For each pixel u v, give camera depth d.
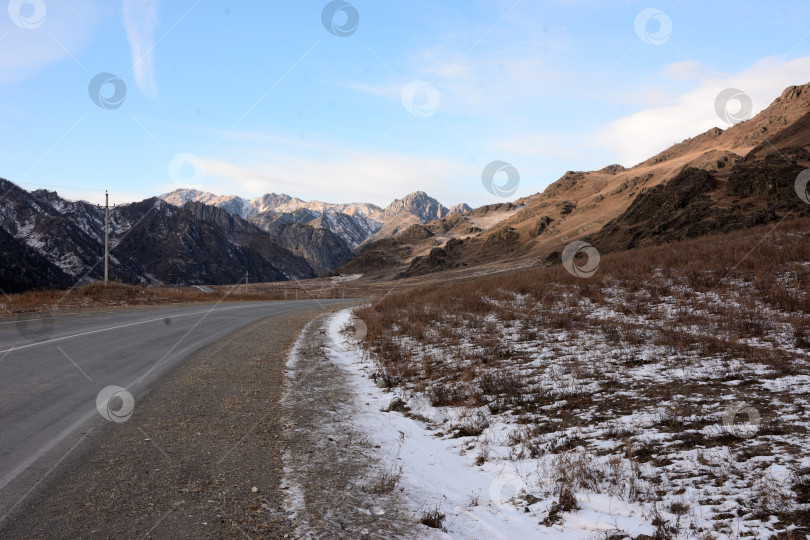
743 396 6.32
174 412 6.55
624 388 7.35
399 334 14.91
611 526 3.76
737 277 15.97
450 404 7.66
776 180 45.66
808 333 9.27
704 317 11.77
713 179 58.12
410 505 4.25
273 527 3.67
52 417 5.98
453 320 16.14
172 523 3.61
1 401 6.50
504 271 82.81
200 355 11.22
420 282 92.50
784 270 15.59
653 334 10.71
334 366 10.99
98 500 3.90
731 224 39.91
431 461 5.45
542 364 9.41
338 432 6.25
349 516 3.95
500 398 7.60
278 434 5.95
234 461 4.97
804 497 3.74
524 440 5.82
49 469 4.46
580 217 136.25
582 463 4.87
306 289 111.25
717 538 3.40
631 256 26.08
